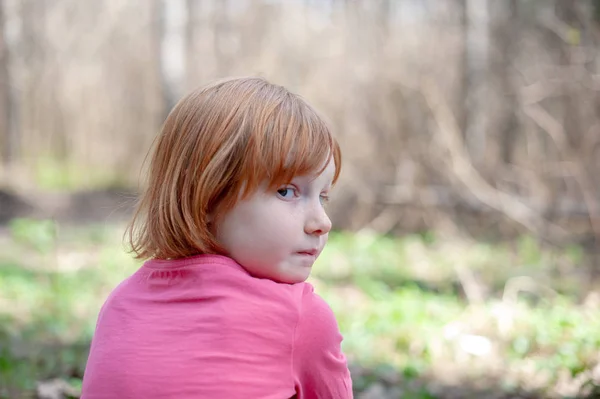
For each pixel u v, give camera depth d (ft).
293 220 6.44
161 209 6.74
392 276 33.22
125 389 6.29
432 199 42.27
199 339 6.28
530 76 42.52
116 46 63.98
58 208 53.31
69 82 65.72
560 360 18.93
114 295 6.93
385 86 43.70
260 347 6.25
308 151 6.38
